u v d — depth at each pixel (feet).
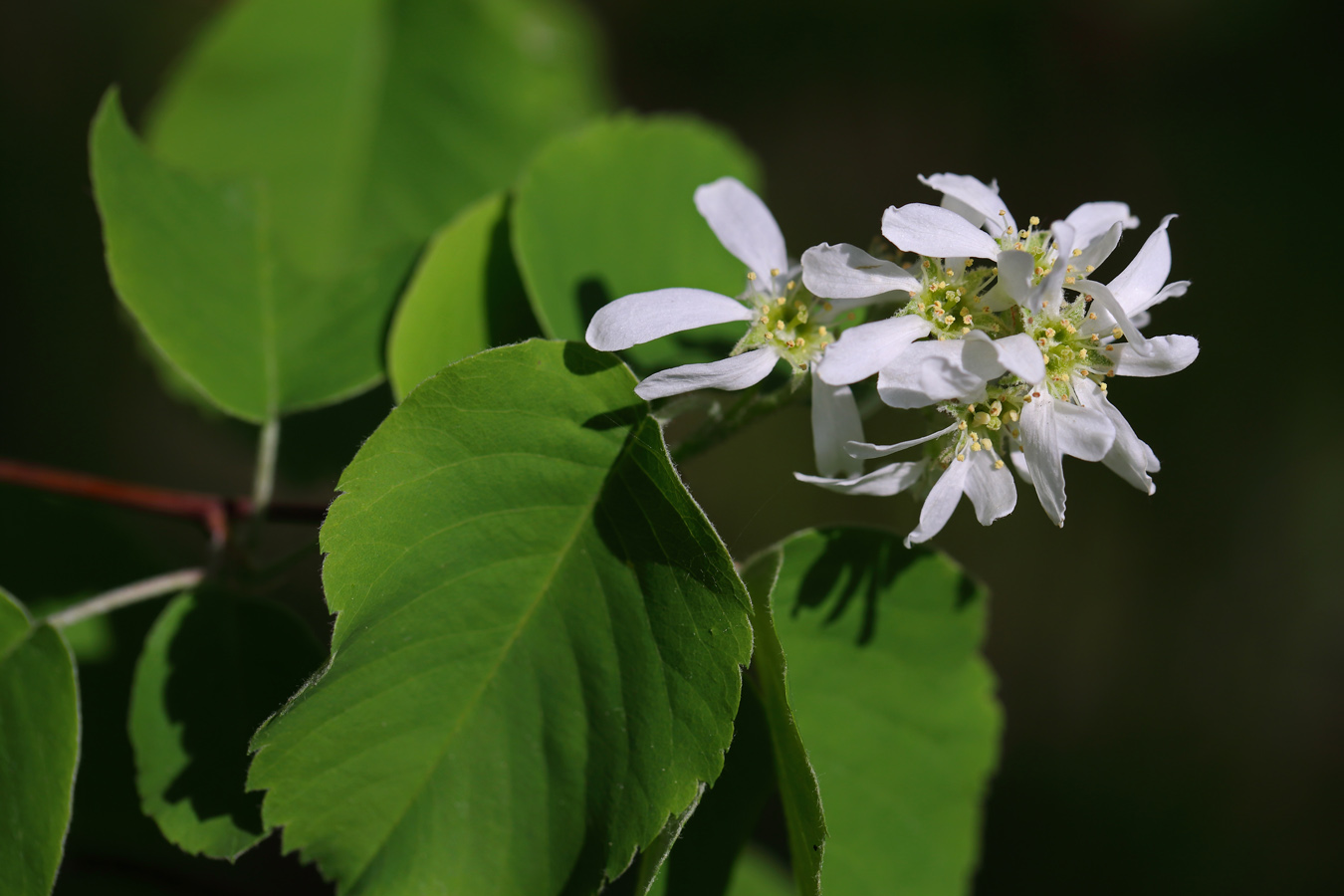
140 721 0.91
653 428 0.85
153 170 0.95
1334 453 1.82
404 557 0.85
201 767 0.90
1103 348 0.87
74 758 0.88
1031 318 0.87
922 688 0.92
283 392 0.95
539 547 0.85
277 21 1.12
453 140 1.15
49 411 1.83
